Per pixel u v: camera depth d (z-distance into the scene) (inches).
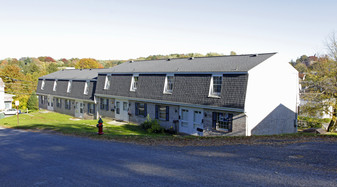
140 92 975.0
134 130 898.7
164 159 398.3
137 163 381.4
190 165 360.8
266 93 746.8
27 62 4697.3
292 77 857.5
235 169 335.3
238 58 845.8
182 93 821.9
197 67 844.0
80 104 1321.4
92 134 692.7
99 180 316.5
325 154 395.9
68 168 371.6
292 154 401.4
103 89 1149.7
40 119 1273.4
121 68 1168.8
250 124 691.4
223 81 719.7
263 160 371.9
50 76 1678.2
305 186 272.7
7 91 2050.9
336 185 273.3
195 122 807.1
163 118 917.8
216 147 470.0
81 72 1514.5
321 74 1058.7
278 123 806.5
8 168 384.8
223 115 733.3
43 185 307.0
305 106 1084.5
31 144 584.4
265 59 742.5
